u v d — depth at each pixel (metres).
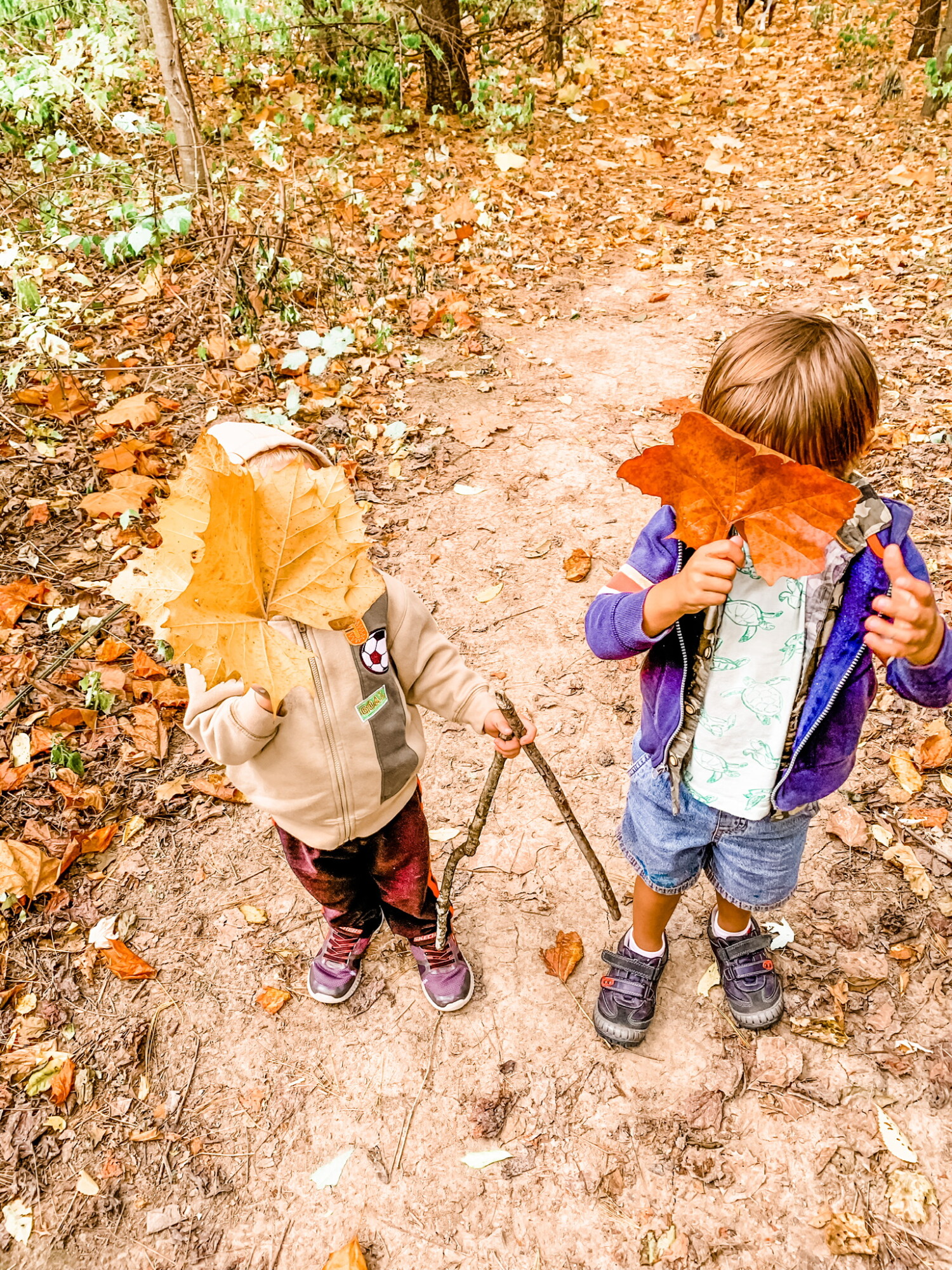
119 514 3.41
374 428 3.97
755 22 10.80
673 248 5.80
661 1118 1.95
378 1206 1.84
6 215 4.73
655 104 8.51
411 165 6.35
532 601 3.25
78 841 2.43
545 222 6.00
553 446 3.96
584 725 2.83
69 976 2.20
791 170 6.98
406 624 1.71
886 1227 1.77
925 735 2.70
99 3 6.13
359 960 2.18
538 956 2.26
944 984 2.14
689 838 1.78
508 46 8.64
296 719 1.56
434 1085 2.02
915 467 3.62
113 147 5.69
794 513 1.12
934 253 5.25
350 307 4.74
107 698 2.74
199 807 2.59
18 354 4.09
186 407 3.97
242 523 1.05
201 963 2.25
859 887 2.34
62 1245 1.79
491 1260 1.76
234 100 6.82
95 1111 1.98
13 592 3.06
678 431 1.12
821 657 1.48
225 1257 1.78
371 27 7.01
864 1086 1.98
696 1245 1.76
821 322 1.37
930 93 7.30
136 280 4.64
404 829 1.85
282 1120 1.97
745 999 2.07
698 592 1.26
